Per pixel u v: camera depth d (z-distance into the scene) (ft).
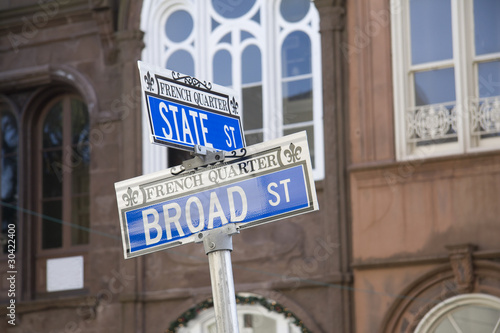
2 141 59.26
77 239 56.85
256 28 53.26
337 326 48.08
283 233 50.14
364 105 49.44
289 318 49.39
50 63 57.72
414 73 49.06
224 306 18.37
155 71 19.35
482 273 45.47
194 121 19.99
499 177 45.98
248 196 18.81
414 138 48.39
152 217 19.48
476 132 47.21
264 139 52.16
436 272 46.44
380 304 47.55
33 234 57.67
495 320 45.39
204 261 51.62
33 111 58.54
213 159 19.20
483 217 46.06
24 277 57.00
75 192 57.31
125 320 52.60
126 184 19.79
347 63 50.44
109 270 54.19
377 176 48.37
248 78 53.06
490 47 47.80
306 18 52.24
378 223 48.08
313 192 18.34
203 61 54.08
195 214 19.15
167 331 51.60
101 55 56.44
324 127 50.16
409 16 49.52
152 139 18.75
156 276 52.65
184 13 55.06
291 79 52.16
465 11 48.29
